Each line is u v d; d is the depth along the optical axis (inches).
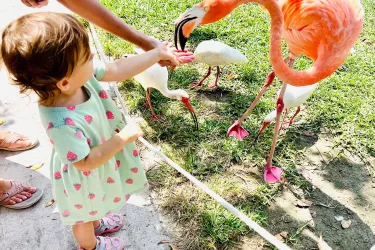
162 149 127.0
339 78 152.9
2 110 134.3
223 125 135.2
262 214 108.0
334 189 115.5
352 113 138.1
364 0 200.1
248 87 152.2
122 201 81.8
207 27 181.8
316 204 111.2
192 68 160.9
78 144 61.9
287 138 131.3
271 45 102.1
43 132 126.7
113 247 92.0
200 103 145.5
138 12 188.7
